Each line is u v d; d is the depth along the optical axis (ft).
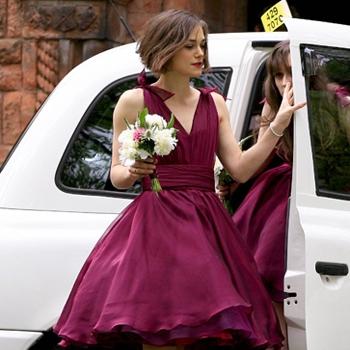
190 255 34.76
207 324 33.99
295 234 37.40
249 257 36.32
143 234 35.22
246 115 42.04
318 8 96.99
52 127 41.34
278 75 38.91
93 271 35.58
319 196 38.11
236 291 34.91
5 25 82.89
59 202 40.50
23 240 39.42
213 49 43.04
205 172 36.35
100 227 39.86
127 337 34.53
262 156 36.42
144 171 35.24
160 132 34.76
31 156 40.83
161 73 36.42
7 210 40.19
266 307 35.78
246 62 42.39
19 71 82.84
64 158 40.98
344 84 39.27
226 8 87.86
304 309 36.70
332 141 38.73
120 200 40.78
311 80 38.40
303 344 36.94
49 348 39.17
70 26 81.56
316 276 36.96
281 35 43.06
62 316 36.01
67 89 42.27
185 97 36.60
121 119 36.55
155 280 34.53
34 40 82.43
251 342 34.47
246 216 39.78
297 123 37.83
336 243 37.52
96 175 41.11
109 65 42.68
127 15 83.25
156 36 35.94
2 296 39.06
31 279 39.11
